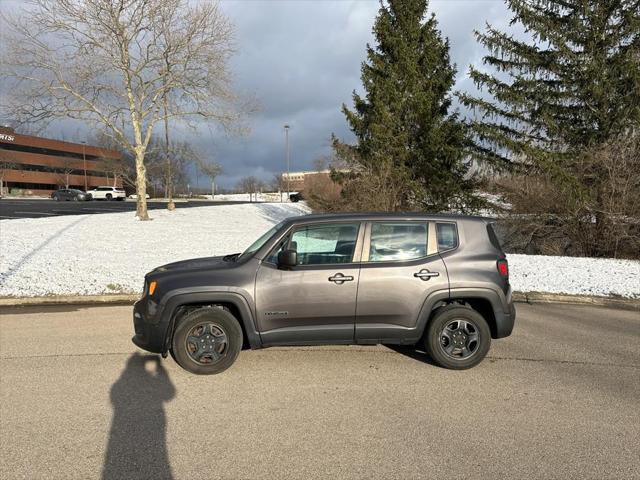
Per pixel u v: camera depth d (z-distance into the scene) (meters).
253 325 4.57
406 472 2.92
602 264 11.31
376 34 19.23
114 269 10.20
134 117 21.50
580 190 12.91
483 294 4.71
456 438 3.36
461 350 4.76
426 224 4.88
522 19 15.17
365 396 4.11
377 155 17.25
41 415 3.74
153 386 4.34
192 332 4.59
